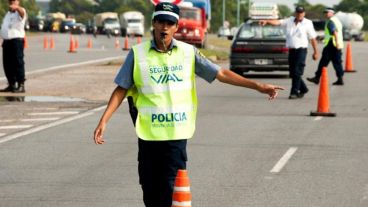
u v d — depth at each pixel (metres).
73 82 44.81
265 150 22.48
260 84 12.76
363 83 45.53
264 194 17.00
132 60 12.77
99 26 189.75
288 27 36.00
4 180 18.52
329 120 28.89
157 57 12.74
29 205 16.08
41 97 36.56
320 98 30.22
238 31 48.94
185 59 12.79
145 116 12.71
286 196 16.81
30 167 20.03
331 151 22.36
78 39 139.25
